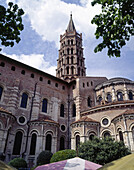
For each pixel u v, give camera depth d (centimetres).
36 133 2934
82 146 2159
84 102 3909
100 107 3120
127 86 3753
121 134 2509
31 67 3666
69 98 4219
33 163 2648
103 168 679
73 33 6338
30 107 3341
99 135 2897
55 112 3769
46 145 2889
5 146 2553
